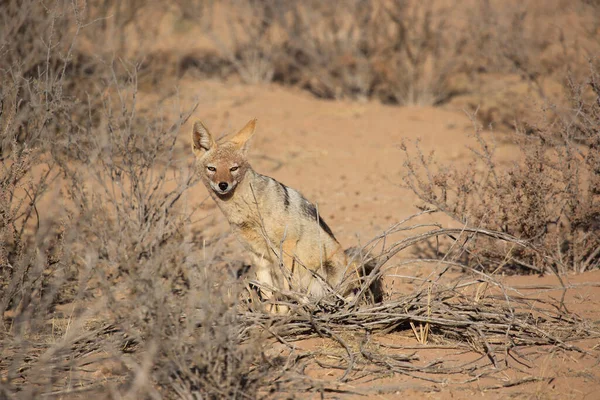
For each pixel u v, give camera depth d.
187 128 19.05
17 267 9.62
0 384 7.19
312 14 25.66
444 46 24.88
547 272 11.27
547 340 8.45
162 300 7.14
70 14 14.77
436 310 8.67
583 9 23.41
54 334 8.83
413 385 7.43
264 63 26.83
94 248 8.30
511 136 12.67
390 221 14.36
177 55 26.22
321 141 20.30
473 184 11.39
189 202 14.96
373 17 26.12
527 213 10.97
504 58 22.77
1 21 14.34
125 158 10.75
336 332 8.64
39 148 10.12
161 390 6.99
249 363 7.24
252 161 18.42
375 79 25.45
